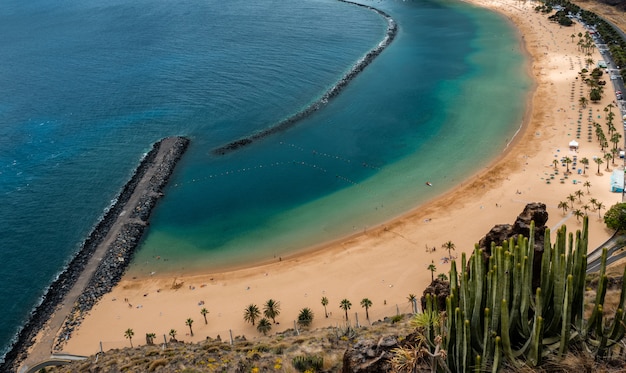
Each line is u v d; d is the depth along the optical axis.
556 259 38.22
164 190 145.88
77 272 116.06
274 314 94.62
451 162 147.25
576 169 134.62
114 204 139.75
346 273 107.31
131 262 119.25
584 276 38.91
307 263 112.38
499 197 127.00
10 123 188.38
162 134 176.12
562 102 174.12
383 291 100.38
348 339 67.81
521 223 48.19
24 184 150.62
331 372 59.38
